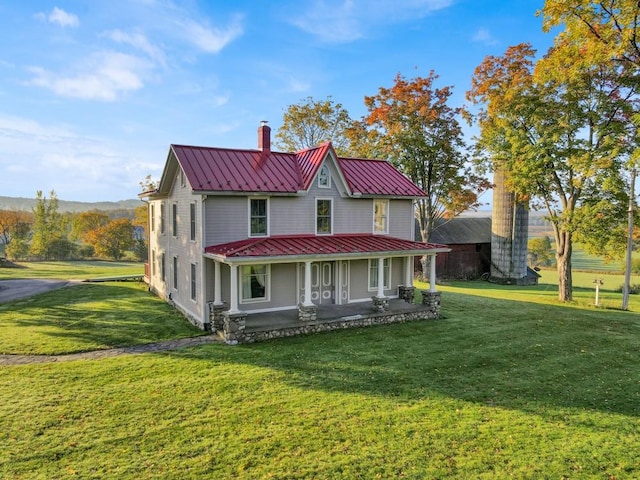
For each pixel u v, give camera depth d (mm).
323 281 18172
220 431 8047
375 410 9008
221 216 15625
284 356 12469
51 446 7445
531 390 10289
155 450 7379
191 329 15539
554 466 7090
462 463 7125
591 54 17812
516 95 22125
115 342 13844
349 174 19156
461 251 37000
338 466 6969
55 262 52344
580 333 15922
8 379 10500
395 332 15438
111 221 65438
